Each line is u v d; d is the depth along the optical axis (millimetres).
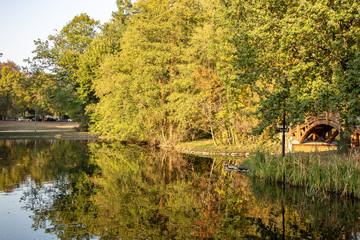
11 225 8602
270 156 16031
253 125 26203
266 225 8789
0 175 15875
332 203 11062
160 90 31844
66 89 53188
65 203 10930
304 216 9695
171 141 33562
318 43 12852
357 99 11289
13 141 37750
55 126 60688
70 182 14523
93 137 47219
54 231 8203
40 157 23031
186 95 28312
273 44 14039
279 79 14555
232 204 11023
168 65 30562
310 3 12523
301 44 12984
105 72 36438
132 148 31922
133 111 33844
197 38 27000
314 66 13312
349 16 11695
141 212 9984
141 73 31375
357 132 17406
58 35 51781
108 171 17766
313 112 14867
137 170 18391
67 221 9039
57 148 30062
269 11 13781
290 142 23078
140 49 30828
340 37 12656
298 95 13023
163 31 30625
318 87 12250
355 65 11281
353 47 12508
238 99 26109
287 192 12781
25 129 54094
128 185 14172
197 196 12188
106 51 44531
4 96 58875
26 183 14125
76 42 51219
